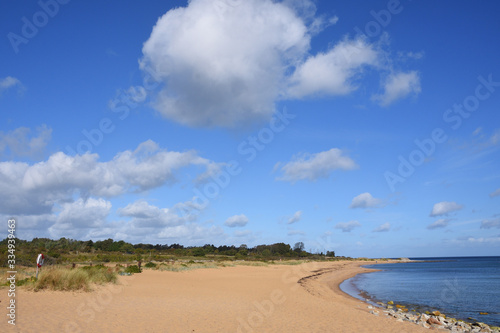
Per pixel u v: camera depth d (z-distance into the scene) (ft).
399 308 71.00
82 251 238.48
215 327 38.27
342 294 93.09
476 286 121.90
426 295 95.04
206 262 185.26
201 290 74.02
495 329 50.67
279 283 101.24
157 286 74.90
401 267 319.88
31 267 101.35
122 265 122.42
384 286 122.42
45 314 38.06
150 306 49.01
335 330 40.09
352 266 301.02
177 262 168.55
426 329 44.80
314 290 91.97
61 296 50.96
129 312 43.34
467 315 65.62
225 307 52.49
